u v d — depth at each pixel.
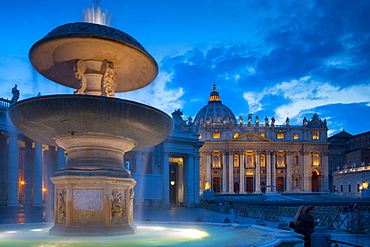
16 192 33.84
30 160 37.66
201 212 39.81
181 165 56.06
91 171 8.59
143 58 9.32
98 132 8.62
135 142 9.72
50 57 9.27
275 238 7.90
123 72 10.40
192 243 7.31
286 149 124.81
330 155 134.00
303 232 9.23
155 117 8.74
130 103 8.09
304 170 124.50
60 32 8.26
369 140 125.88
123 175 8.98
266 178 122.81
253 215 33.31
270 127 126.88
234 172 124.06
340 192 118.94
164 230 10.17
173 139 47.91
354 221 20.38
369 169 100.94
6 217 25.91
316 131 127.88
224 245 7.02
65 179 8.55
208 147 123.88
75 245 7.02
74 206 8.52
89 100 7.80
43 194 43.88
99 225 8.48
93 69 9.30
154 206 44.75
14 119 8.81
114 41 8.46
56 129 8.62
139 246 6.91
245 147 123.44
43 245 7.04
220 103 173.88
